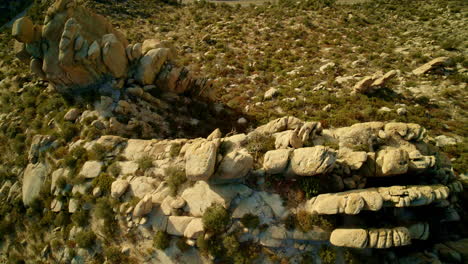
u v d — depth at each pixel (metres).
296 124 16.19
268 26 45.34
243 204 13.39
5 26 48.34
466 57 30.44
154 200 14.78
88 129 19.41
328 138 15.41
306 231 12.27
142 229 14.32
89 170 17.14
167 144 17.75
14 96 26.56
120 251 14.30
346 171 13.23
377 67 31.55
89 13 20.89
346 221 12.26
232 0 65.62
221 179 13.90
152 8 57.75
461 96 25.34
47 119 21.89
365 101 25.08
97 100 21.03
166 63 23.44
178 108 23.70
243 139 15.95
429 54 32.78
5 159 21.83
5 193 20.05
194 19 52.12
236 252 12.52
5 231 18.17
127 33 44.53
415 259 12.28
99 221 15.45
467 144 20.06
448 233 13.84
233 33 43.59
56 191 17.47
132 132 20.23
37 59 21.34
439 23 40.78
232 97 28.34
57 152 18.75
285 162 13.03
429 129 22.08
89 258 14.89
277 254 12.41
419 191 11.82
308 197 12.94
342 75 30.20
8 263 17.48
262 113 25.14
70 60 19.83
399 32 40.62
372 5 52.53
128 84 21.89
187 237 13.23
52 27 19.86
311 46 37.69
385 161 12.59
